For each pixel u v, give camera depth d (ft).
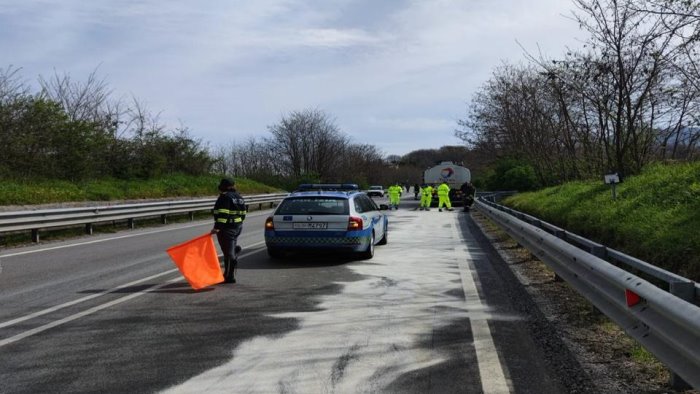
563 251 23.16
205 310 22.79
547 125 83.05
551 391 13.99
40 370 15.66
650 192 37.68
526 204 70.23
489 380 14.75
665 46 43.55
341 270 32.89
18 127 76.79
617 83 48.83
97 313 22.33
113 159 99.14
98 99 99.91
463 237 52.11
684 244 24.38
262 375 15.21
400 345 17.84
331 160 218.79
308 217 35.63
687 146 49.80
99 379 14.94
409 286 27.68
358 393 13.92
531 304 23.41
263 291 26.73
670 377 13.89
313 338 18.66
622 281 15.40
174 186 107.65
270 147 217.56
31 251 42.47
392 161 434.71
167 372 15.46
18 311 22.71
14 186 70.54
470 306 23.15
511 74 104.06
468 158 171.22
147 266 34.81
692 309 11.43
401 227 64.13
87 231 56.39
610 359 16.30
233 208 29.01
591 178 65.67
